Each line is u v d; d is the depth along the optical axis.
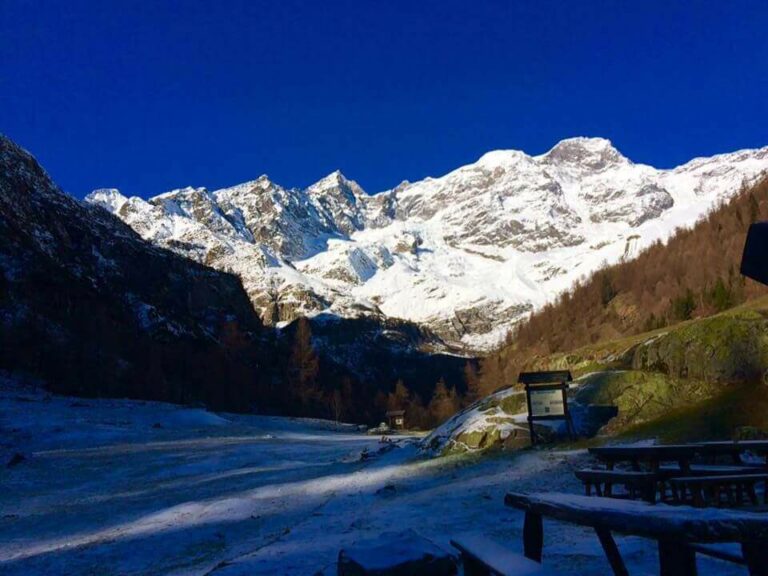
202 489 20.06
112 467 28.42
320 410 108.56
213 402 91.25
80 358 77.62
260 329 164.50
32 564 10.77
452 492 14.43
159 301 132.00
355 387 138.62
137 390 78.81
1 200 115.81
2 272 90.00
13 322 79.12
